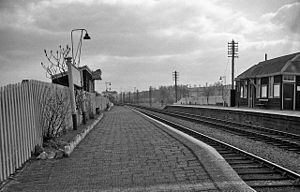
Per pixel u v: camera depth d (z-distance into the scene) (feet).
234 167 27.07
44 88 34.60
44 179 22.76
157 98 429.79
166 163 27.32
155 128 59.67
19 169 25.16
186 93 352.90
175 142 39.45
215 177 22.38
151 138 44.01
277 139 44.04
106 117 101.71
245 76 142.41
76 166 26.68
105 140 42.73
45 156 29.27
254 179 23.13
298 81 114.73
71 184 21.59
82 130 47.60
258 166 27.35
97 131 55.16
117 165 27.07
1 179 21.52
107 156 31.07
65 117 45.01
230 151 35.29
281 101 113.70
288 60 118.32
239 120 83.25
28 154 28.14
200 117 108.88
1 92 22.22
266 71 125.39
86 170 25.35
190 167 25.63
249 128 65.16
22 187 20.89
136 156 30.78
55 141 34.35
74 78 54.54
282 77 113.70
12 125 24.13
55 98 39.42
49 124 34.91
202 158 28.58
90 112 79.36
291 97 114.32
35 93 31.09
